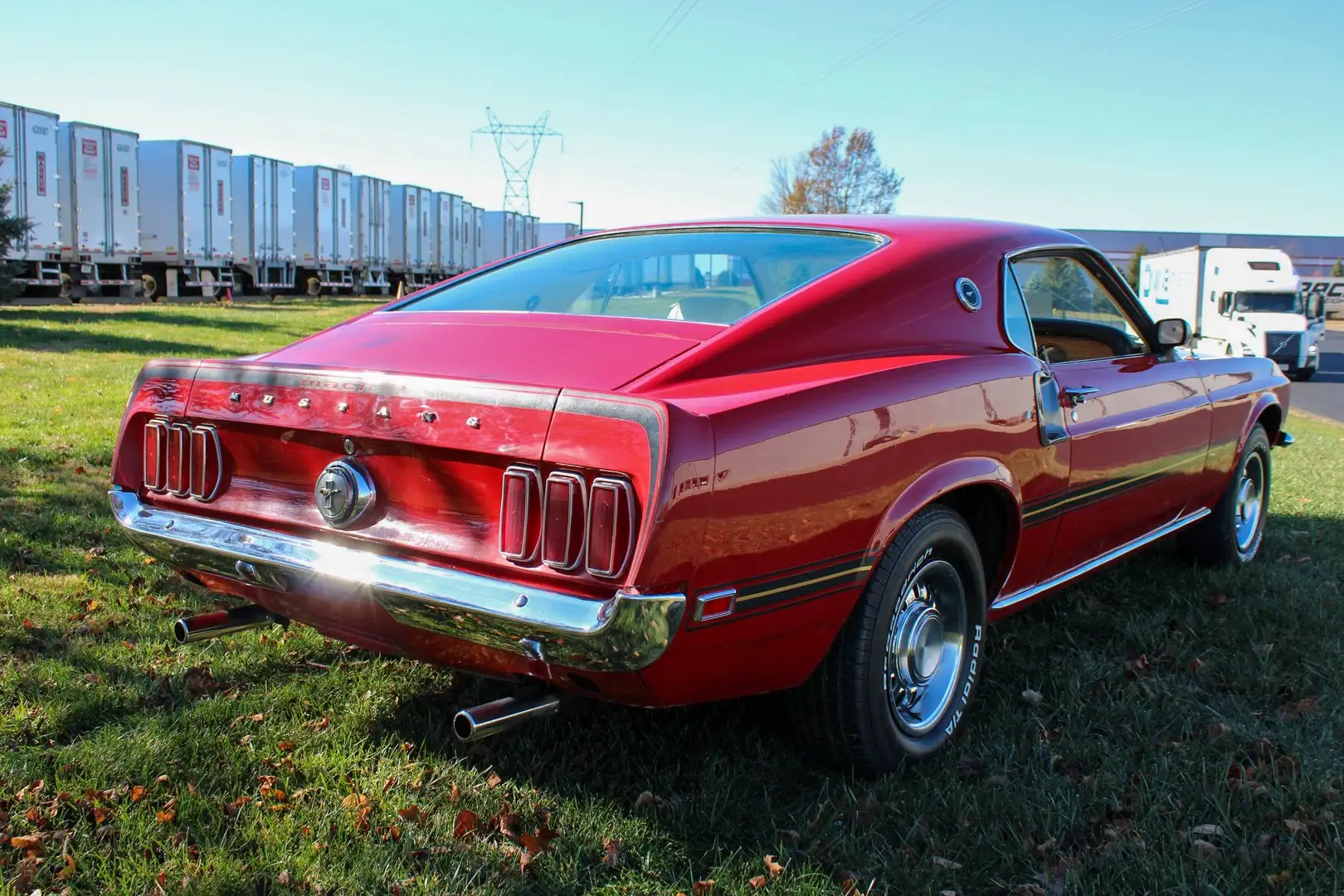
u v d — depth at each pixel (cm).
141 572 420
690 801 258
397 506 240
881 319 287
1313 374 2942
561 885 226
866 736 267
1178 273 3128
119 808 248
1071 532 348
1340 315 7144
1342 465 949
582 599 209
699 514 211
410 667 339
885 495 255
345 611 252
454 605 219
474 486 227
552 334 277
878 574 262
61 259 2252
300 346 309
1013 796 265
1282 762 285
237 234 2856
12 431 696
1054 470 322
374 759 279
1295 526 591
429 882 223
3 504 503
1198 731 307
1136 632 384
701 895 223
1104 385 354
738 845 245
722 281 296
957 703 299
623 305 293
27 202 2125
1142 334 413
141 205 2608
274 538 253
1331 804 262
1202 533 470
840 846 243
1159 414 384
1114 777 275
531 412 218
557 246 363
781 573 232
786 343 266
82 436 691
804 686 267
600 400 213
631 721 303
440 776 271
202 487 271
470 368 261
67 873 222
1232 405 449
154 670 329
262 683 326
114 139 2381
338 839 239
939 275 306
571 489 211
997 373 298
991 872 237
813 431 236
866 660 261
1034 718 311
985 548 319
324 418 245
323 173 3225
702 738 294
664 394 236
